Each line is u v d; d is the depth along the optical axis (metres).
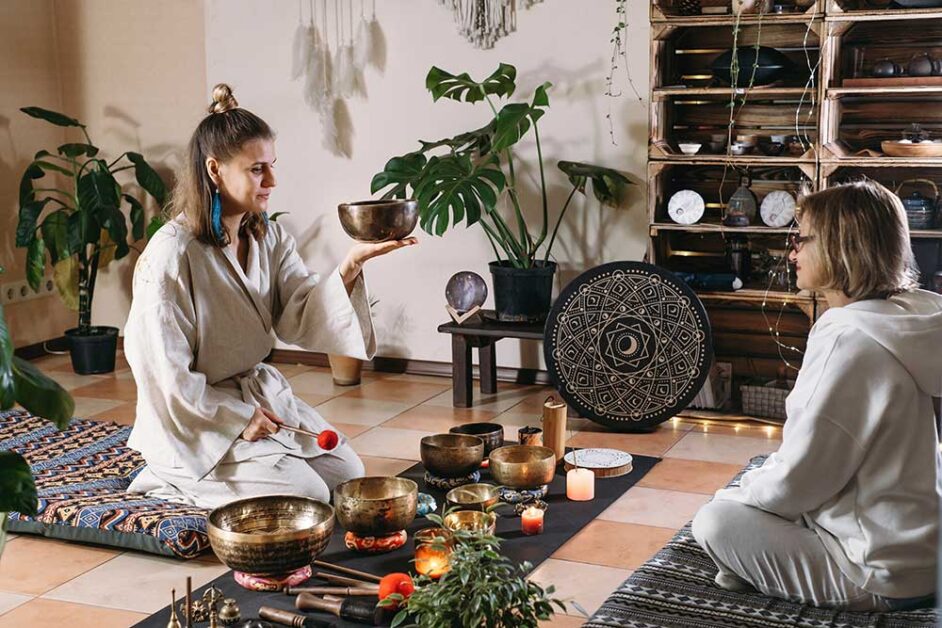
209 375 3.47
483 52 5.20
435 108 5.32
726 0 4.61
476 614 2.14
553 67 5.10
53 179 5.99
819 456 2.44
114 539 3.25
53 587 3.02
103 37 5.86
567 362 4.45
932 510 2.45
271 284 3.66
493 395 5.13
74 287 5.69
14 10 5.70
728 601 2.60
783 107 4.81
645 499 3.67
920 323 2.41
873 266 2.46
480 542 2.31
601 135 5.07
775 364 4.92
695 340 4.39
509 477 3.49
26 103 5.80
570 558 3.16
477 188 4.72
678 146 4.87
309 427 3.60
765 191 4.87
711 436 4.44
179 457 3.36
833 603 2.53
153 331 3.31
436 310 5.48
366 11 5.37
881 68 4.43
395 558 3.08
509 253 4.98
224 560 2.81
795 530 2.57
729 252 4.75
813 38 4.72
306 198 5.63
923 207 4.40
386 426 4.62
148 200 5.95
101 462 3.98
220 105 3.37
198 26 5.69
